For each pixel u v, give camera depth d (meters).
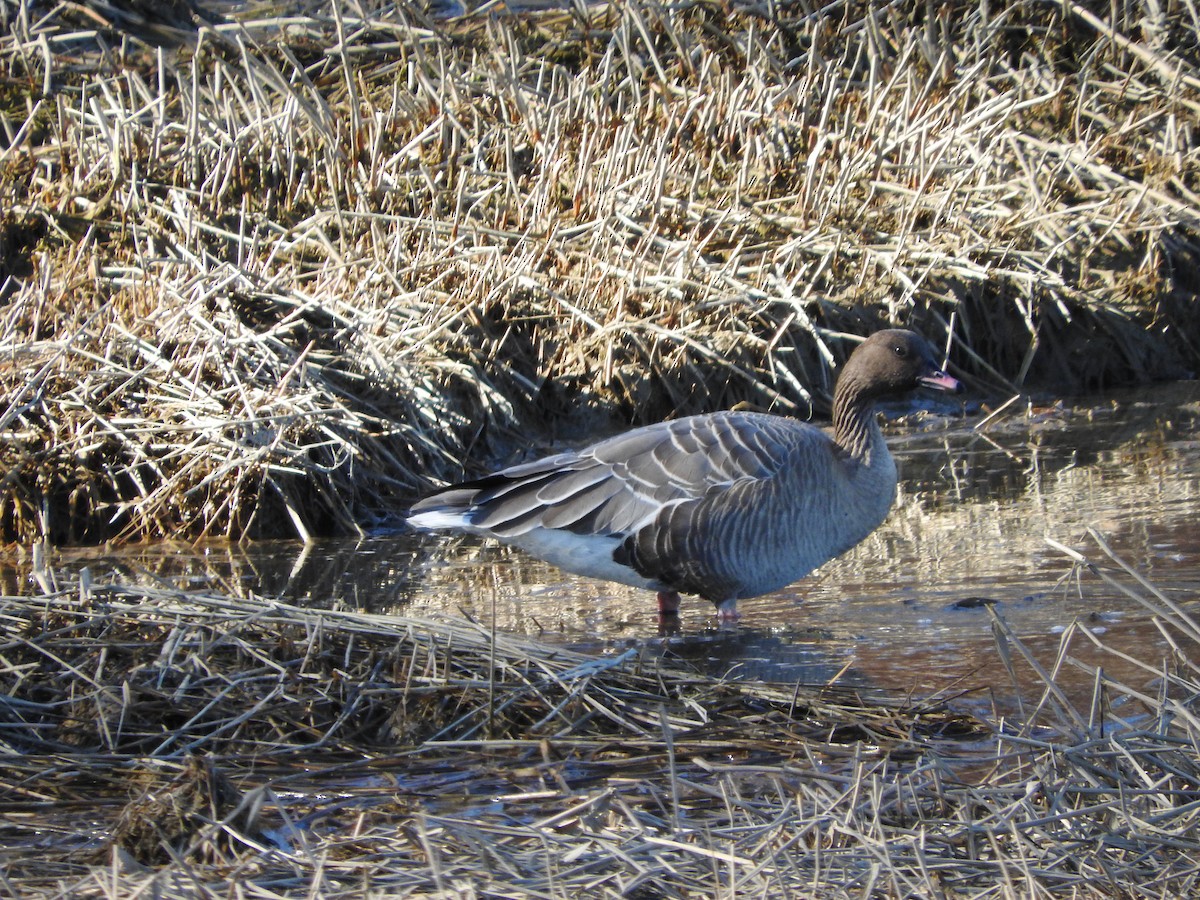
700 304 14.62
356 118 16.61
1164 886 5.25
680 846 5.27
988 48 19.31
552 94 17.30
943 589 9.72
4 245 15.50
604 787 6.47
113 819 6.21
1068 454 13.30
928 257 15.60
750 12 19.83
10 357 12.88
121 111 16.44
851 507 10.00
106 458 12.47
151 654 7.85
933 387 10.16
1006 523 11.21
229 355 13.03
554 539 9.74
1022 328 16.06
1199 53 19.52
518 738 7.24
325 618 8.34
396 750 7.07
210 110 17.34
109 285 14.30
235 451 12.11
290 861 5.56
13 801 6.41
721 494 9.44
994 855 5.56
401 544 11.99
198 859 5.72
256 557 11.55
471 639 8.24
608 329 14.26
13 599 8.26
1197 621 8.52
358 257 14.99
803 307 14.96
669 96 18.02
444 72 17.45
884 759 6.23
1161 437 13.68
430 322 14.04
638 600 10.30
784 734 7.14
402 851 5.66
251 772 6.71
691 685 7.88
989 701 7.55
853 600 9.72
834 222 15.97
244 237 14.84
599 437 14.11
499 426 13.96
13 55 18.83
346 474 12.71
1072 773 6.06
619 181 15.96
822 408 14.89
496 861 5.48
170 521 12.35
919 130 16.38
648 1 18.69
